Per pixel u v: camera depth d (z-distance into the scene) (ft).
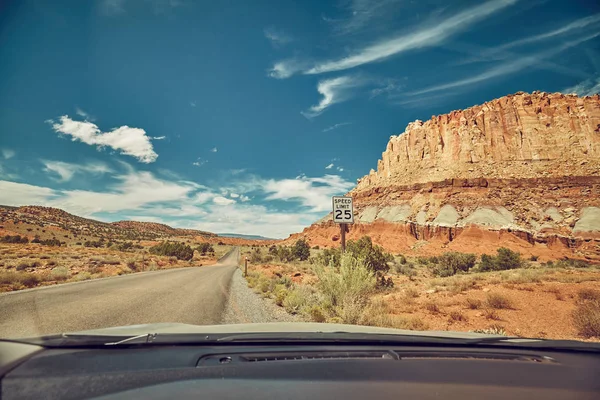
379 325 25.57
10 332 20.34
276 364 7.20
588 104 479.82
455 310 35.70
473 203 406.21
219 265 157.17
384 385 6.15
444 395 5.80
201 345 8.74
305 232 603.26
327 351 8.57
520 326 28.25
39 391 5.05
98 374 5.99
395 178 544.62
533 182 408.05
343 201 36.99
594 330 25.09
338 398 5.39
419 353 8.79
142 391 5.28
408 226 417.69
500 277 68.44
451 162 493.77
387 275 102.27
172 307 33.14
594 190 364.58
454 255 123.03
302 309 33.14
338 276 34.24
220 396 5.19
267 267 122.42
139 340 8.29
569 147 447.42
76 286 48.29
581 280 57.77
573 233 319.27
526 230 338.13
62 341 7.60
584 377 7.34
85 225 506.89
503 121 503.20
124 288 48.08
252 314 31.45
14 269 68.13
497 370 7.57
